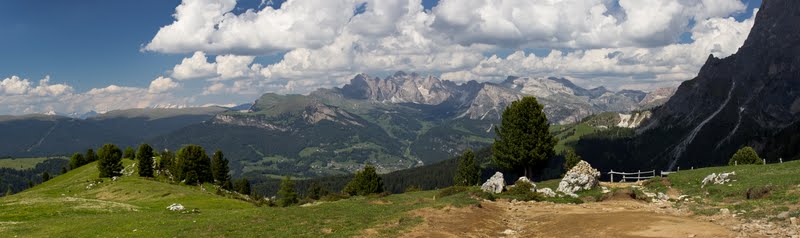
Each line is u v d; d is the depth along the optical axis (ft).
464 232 129.70
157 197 364.99
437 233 126.00
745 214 128.06
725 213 133.80
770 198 145.48
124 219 184.55
